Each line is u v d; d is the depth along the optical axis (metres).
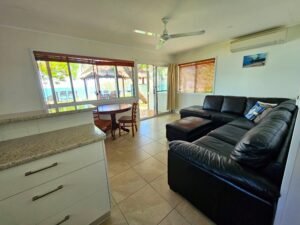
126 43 3.69
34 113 1.26
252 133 1.15
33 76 2.74
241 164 1.09
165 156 2.46
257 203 0.94
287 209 0.86
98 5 1.89
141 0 1.80
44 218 0.98
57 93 3.12
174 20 2.39
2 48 2.42
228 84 3.93
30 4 1.82
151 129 3.88
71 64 3.21
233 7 2.05
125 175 1.96
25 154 0.89
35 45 2.70
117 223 1.31
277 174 0.92
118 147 2.83
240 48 3.40
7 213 0.84
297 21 2.59
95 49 3.44
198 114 3.77
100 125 2.98
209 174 1.18
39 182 0.92
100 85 3.72
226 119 3.26
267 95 3.29
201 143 1.91
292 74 2.91
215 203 1.19
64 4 1.85
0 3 1.77
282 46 2.96
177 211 1.41
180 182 1.48
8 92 2.54
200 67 4.57
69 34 2.95
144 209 1.44
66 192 1.05
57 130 1.32
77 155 1.06
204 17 2.33
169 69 5.19
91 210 1.21
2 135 1.10
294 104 2.27
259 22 2.59
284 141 1.14
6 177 0.81
